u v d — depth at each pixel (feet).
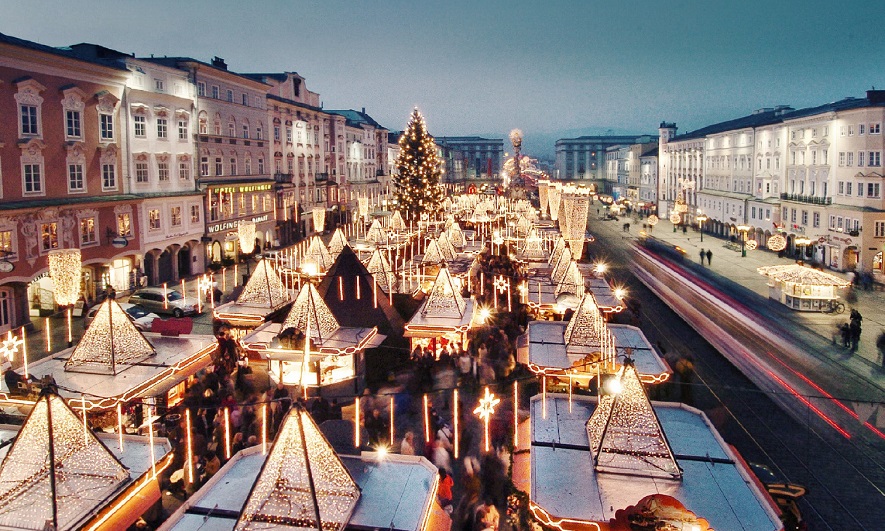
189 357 61.77
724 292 141.69
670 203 334.24
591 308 65.51
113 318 59.16
